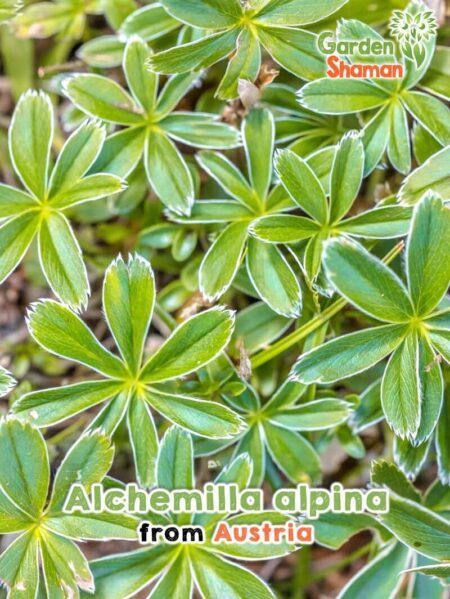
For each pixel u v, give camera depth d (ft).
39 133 0.53
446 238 0.46
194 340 0.50
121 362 0.50
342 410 0.54
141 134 0.55
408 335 0.48
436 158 0.50
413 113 0.53
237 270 0.55
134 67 0.55
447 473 0.53
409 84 0.53
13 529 0.50
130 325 0.50
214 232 0.59
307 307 0.55
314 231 0.51
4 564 0.50
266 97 0.57
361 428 0.55
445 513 0.54
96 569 0.52
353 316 0.57
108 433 0.50
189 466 0.51
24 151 0.53
